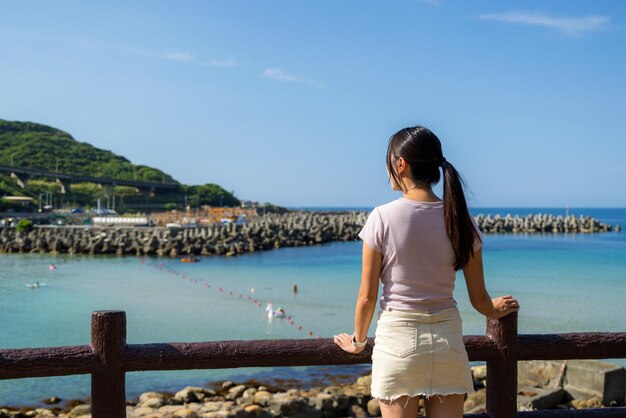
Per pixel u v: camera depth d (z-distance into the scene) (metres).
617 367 10.53
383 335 2.79
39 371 3.17
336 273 38.31
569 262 43.94
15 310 23.83
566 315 21.47
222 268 42.28
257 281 34.00
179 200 173.75
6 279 35.47
